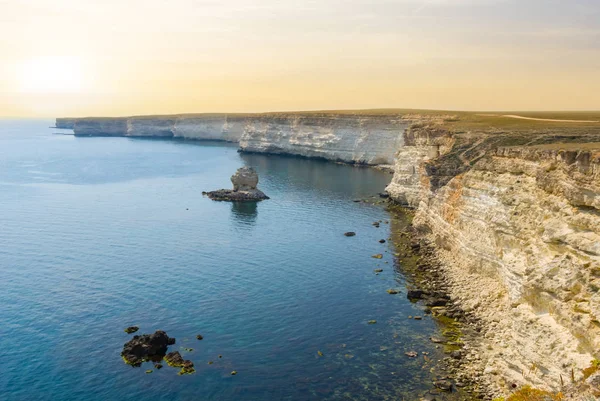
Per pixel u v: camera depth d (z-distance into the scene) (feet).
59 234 249.55
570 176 109.70
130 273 193.16
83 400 113.09
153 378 122.01
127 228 262.88
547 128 258.78
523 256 140.15
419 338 141.28
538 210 136.36
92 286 179.32
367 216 291.17
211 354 133.59
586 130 228.43
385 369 126.00
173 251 222.48
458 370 123.65
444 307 161.07
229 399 114.52
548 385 94.73
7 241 236.22
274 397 115.24
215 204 327.88
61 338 140.46
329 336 143.95
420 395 114.42
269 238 245.65
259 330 147.33
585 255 98.02
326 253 221.05
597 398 75.41
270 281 186.60
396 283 184.03
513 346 107.86
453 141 250.98
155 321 152.05
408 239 240.73
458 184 202.08
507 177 162.81
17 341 138.41
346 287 180.75
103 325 148.66
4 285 179.22
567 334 94.27
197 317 155.22
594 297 90.12
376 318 154.92
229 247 229.45
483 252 171.01
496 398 107.55
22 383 118.93
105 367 126.21
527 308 107.14
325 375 124.06
